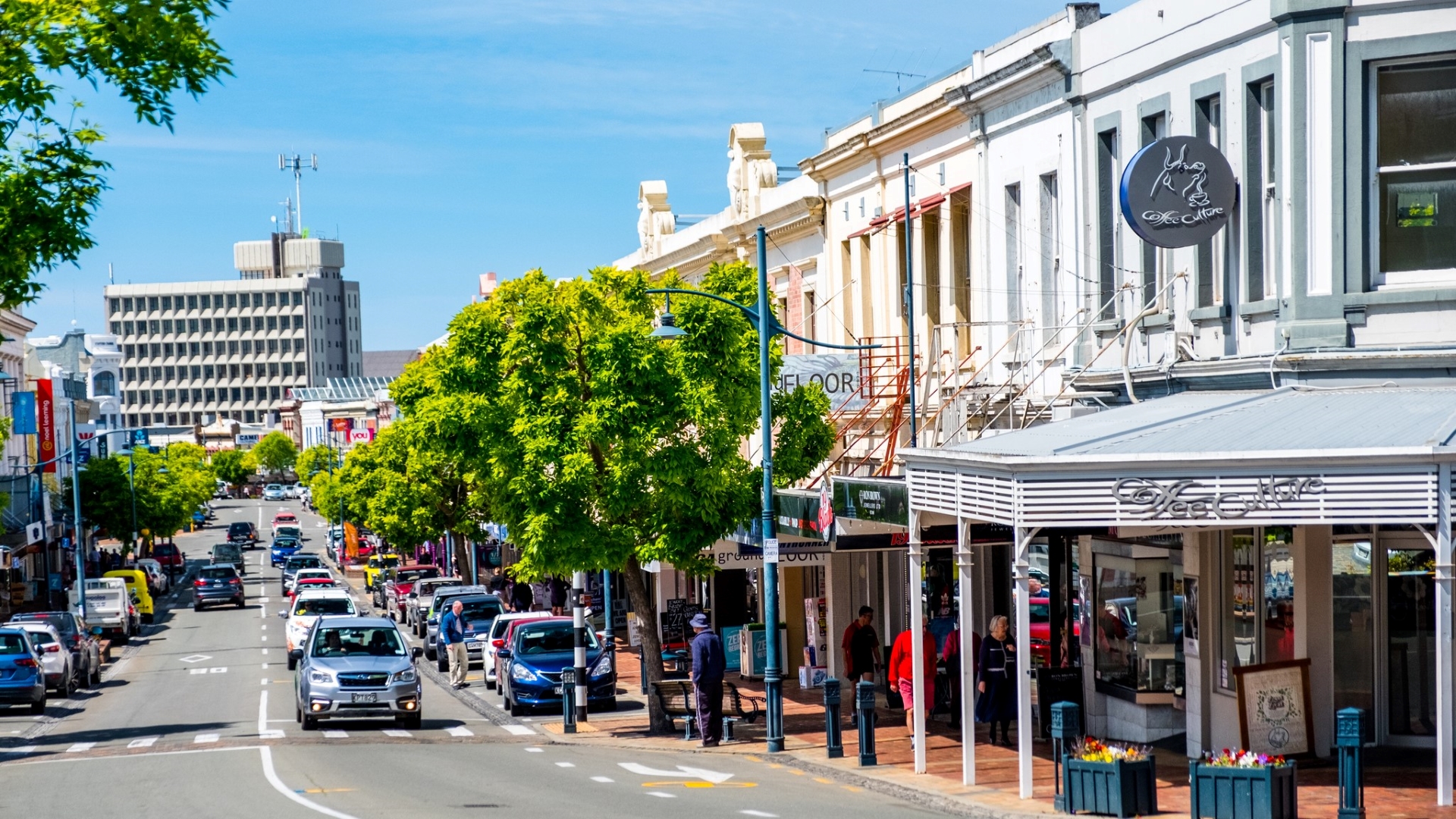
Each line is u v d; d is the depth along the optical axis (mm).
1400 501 15133
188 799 18781
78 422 115812
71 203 23203
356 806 17750
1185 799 16938
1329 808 15766
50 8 21188
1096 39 24344
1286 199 18875
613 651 38062
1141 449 16203
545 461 26375
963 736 18781
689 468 26359
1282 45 18891
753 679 35844
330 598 47625
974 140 29531
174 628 68500
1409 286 18312
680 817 16703
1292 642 19297
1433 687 19047
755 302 27859
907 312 31234
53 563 91375
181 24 21766
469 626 44281
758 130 43688
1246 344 19891
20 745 28250
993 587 28172
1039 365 26609
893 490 21234
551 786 19812
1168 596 21984
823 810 17312
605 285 28969
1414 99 18438
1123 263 23562
